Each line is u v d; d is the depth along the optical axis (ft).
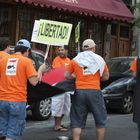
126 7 83.15
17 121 27.12
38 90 32.76
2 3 65.87
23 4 66.08
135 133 41.57
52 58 70.95
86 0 72.90
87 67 31.81
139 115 30.09
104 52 82.94
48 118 48.34
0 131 27.71
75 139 32.19
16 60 27.32
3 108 27.20
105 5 77.00
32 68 27.25
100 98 32.22
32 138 37.96
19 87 27.09
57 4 65.77
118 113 55.21
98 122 32.24
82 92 31.81
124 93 54.08
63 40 32.58
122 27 88.63
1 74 27.53
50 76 34.45
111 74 55.77
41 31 31.50
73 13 73.10
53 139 37.76
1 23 66.23
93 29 80.74
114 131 42.39
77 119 32.19
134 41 90.02
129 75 55.77
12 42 66.69
